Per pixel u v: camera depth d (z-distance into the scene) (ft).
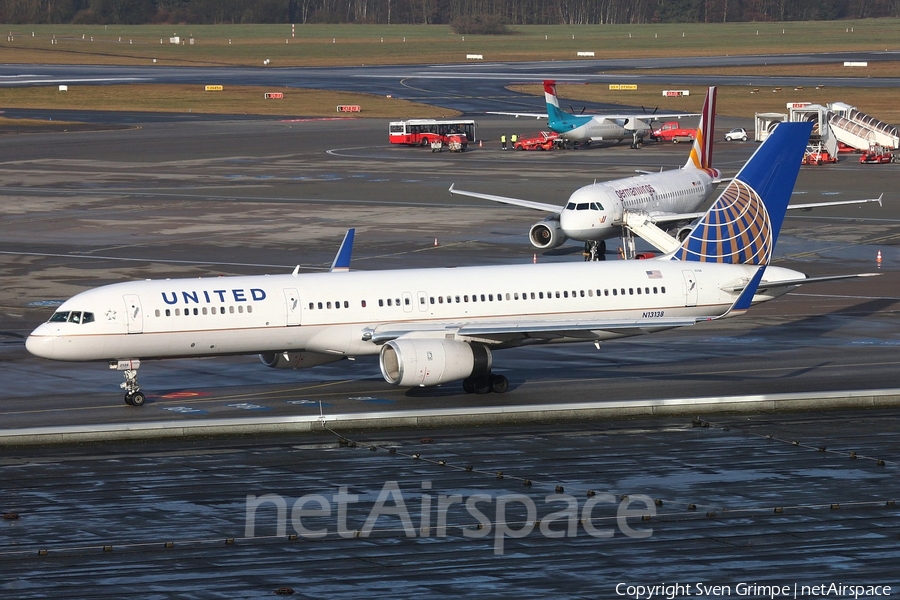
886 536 433.89
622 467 516.32
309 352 653.30
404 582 394.93
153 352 618.03
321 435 570.87
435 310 648.79
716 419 595.88
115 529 442.91
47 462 525.75
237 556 417.28
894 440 554.87
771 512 459.32
